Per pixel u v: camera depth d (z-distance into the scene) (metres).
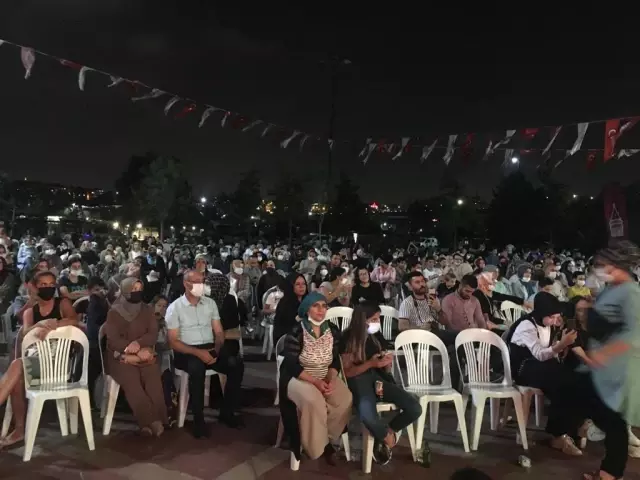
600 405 4.09
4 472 4.26
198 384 5.20
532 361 5.16
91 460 4.54
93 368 5.87
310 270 13.98
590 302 5.30
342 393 4.55
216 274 6.38
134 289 5.27
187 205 35.50
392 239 39.75
